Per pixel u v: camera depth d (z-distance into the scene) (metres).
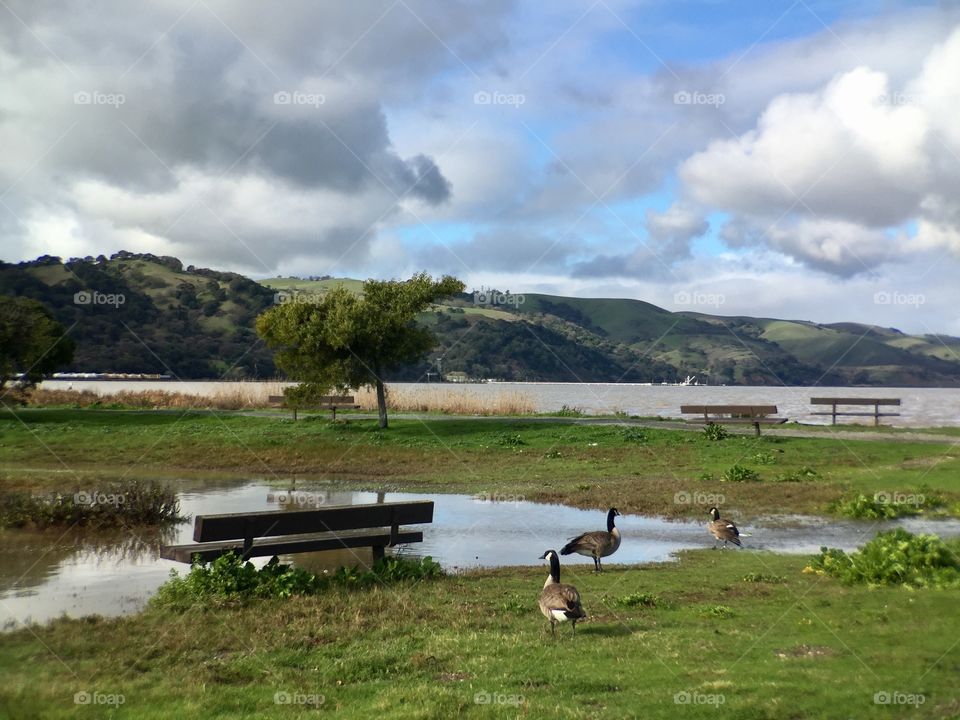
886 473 29.20
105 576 16.20
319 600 13.58
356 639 11.42
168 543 19.94
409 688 9.08
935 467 29.86
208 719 8.23
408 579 15.53
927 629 11.33
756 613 12.66
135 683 9.41
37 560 17.83
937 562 15.13
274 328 45.66
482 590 14.65
